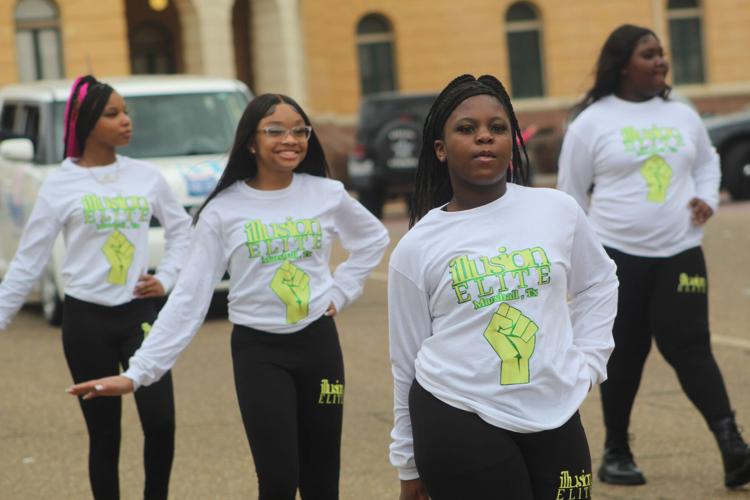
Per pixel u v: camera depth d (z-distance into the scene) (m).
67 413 14.35
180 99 21.78
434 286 6.62
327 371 8.75
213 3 56.59
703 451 11.73
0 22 52.84
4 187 22.42
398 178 37.66
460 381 6.53
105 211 9.89
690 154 10.79
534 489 6.58
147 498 9.60
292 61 60.12
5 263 22.75
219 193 8.81
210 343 18.25
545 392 6.51
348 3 66.31
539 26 67.31
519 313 6.50
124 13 56.72
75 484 11.48
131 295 9.91
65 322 9.89
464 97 6.57
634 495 10.48
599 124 10.83
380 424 13.27
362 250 9.29
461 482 6.50
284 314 8.65
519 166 6.96
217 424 13.48
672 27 67.56
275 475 8.37
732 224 30.52
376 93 67.25
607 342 6.91
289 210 8.82
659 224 10.67
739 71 67.62
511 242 6.57
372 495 10.76
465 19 66.88
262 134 8.68
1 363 17.41
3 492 11.30
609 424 10.93
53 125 21.39
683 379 10.66
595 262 6.89
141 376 8.24
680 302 10.63
